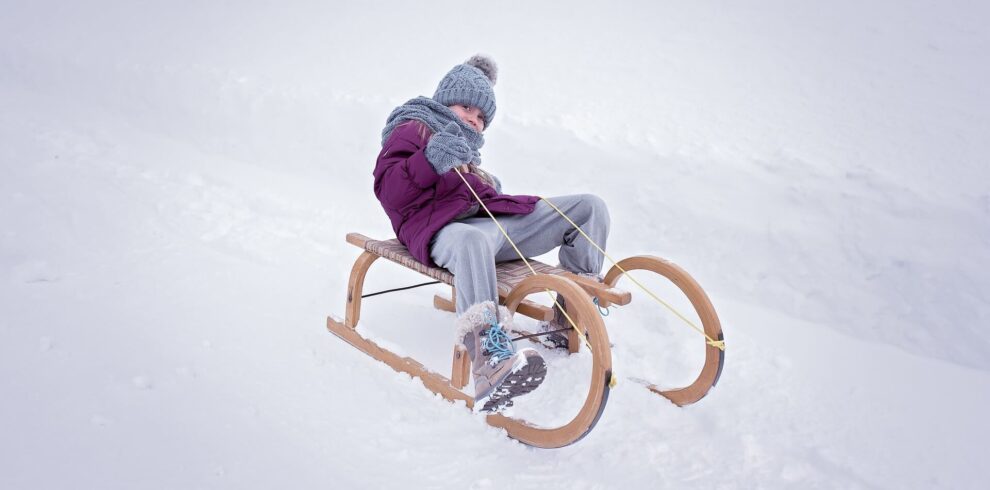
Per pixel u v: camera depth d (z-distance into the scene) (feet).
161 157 16.55
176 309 9.11
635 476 6.32
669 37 25.27
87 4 32.89
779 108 17.58
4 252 10.30
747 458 6.65
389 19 29.60
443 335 9.09
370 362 8.15
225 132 18.66
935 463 6.76
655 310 9.80
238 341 8.41
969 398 8.07
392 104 17.46
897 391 8.16
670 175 13.47
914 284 10.01
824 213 11.59
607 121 16.70
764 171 12.97
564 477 6.27
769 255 11.29
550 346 8.65
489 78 8.86
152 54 24.48
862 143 14.84
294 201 14.30
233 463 6.11
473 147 8.46
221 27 29.12
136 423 6.53
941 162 13.65
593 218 7.95
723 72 21.06
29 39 26.40
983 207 10.94
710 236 11.99
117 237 11.48
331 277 10.81
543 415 7.27
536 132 15.65
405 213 7.86
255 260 11.25
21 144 15.90
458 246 7.01
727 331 9.53
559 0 31.48
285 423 6.79
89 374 7.27
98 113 20.56
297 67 22.80
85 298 9.13
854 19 25.48
